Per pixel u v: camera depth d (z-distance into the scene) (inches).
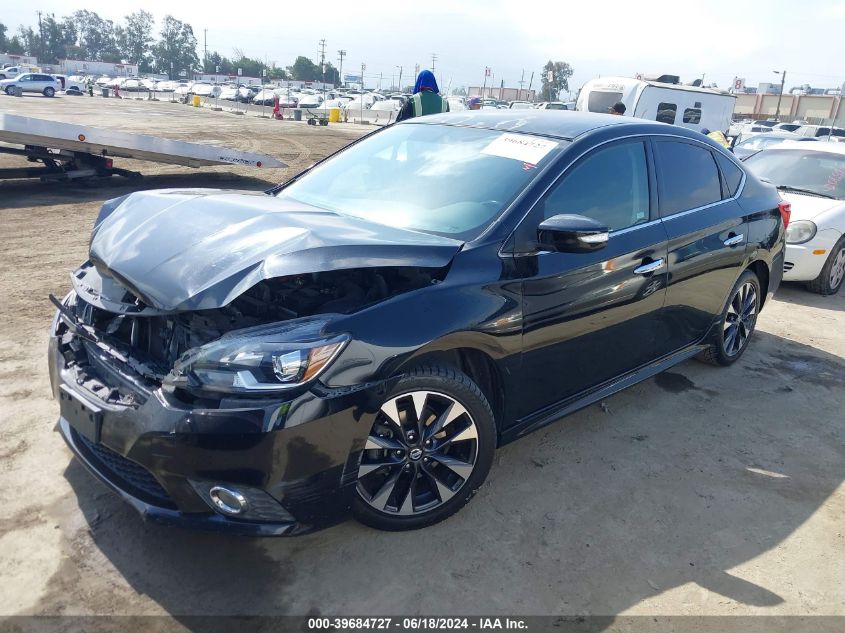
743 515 127.0
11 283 236.5
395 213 131.9
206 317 106.5
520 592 103.8
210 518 96.9
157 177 520.7
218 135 870.4
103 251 115.8
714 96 733.9
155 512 98.2
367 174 149.1
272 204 128.1
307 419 94.2
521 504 125.4
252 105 2005.4
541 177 128.1
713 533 121.0
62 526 111.0
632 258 139.3
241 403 92.5
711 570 111.4
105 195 439.2
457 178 135.2
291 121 1393.9
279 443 93.0
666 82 740.0
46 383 159.2
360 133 1118.4
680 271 153.8
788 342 222.5
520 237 120.9
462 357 120.8
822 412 172.4
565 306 126.3
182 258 105.6
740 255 175.8
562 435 152.3
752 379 189.9
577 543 115.6
